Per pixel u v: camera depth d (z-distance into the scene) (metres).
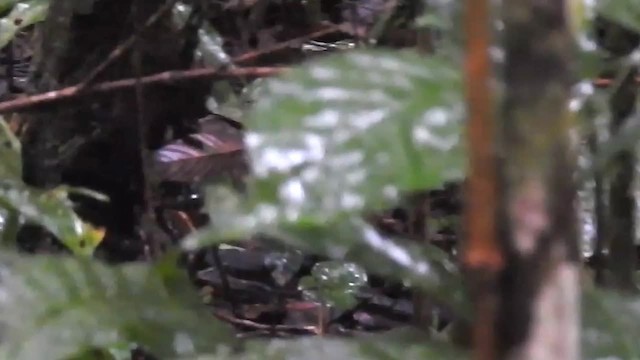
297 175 1.03
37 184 3.70
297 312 3.25
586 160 1.50
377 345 1.25
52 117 3.63
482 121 0.96
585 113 1.50
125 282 1.40
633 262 1.90
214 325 1.39
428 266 1.36
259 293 3.31
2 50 4.15
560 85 0.99
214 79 3.14
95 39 3.62
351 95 1.09
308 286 2.94
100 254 2.94
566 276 1.00
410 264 1.36
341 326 3.12
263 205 1.03
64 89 3.30
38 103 3.00
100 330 1.31
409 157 1.05
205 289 3.15
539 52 0.99
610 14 1.33
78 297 1.35
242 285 3.37
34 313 1.31
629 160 1.79
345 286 2.88
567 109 0.99
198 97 3.64
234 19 3.97
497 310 1.00
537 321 1.00
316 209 1.02
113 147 3.66
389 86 1.11
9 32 3.26
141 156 3.33
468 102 0.96
